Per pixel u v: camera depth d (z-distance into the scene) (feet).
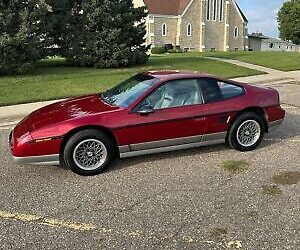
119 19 67.67
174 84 18.49
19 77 53.67
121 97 18.75
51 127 16.48
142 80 19.52
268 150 20.33
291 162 18.45
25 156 16.29
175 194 14.98
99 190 15.49
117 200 14.55
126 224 12.72
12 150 16.58
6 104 35.65
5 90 42.32
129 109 17.47
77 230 12.35
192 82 18.92
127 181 16.38
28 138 16.22
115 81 49.52
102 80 50.34
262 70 63.72
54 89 43.34
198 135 18.89
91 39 67.36
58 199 14.67
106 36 67.31
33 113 19.42
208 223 12.71
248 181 16.20
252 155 19.54
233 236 11.89
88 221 12.94
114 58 66.49
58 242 11.64
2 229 12.42
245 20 208.54
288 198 14.52
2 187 15.87
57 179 16.70
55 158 16.70
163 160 18.88
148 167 17.98
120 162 18.67
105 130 17.11
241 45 209.67
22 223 12.82
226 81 19.94
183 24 184.03
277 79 53.36
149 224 12.69
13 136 17.04
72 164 16.84
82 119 16.75
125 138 17.39
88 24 68.18
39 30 60.85
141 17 73.41
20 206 14.08
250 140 20.22
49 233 12.17
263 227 12.40
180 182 16.19
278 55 95.20
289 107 32.24
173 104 18.25
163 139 18.15
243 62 77.46
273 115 20.56
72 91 42.19
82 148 16.90
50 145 16.40
